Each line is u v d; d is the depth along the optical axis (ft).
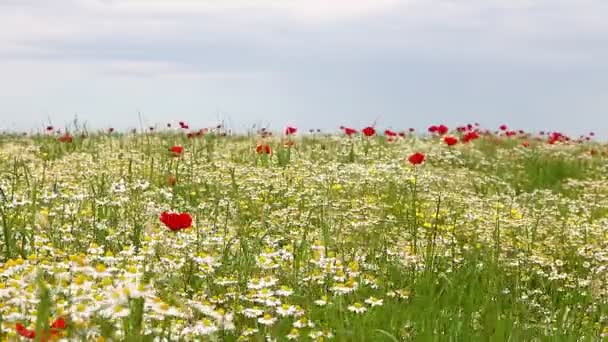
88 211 26.86
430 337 18.15
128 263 19.29
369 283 21.58
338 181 38.55
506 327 19.52
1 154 45.75
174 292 18.07
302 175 40.19
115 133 59.21
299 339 17.30
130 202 29.81
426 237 28.76
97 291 15.55
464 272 24.90
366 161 50.80
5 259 21.21
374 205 32.71
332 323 18.38
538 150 65.21
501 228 31.35
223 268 21.54
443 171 48.39
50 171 37.86
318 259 21.58
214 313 15.94
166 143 54.24
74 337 13.58
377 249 25.77
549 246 30.12
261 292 18.03
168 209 29.66
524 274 25.77
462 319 20.04
